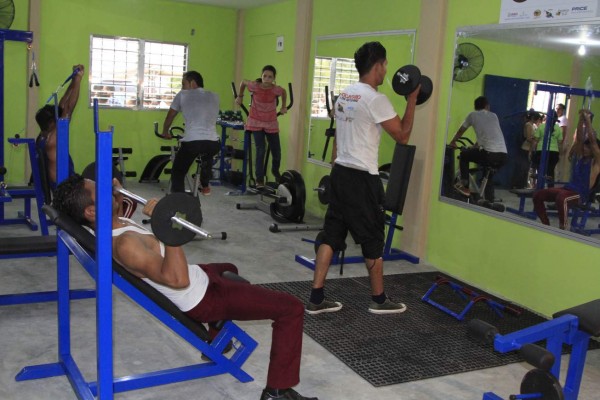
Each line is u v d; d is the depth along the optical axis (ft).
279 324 8.16
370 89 11.52
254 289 8.16
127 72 26.35
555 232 12.98
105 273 6.96
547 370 6.46
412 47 17.16
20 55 23.66
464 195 15.44
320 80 22.26
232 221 20.18
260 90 22.75
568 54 12.57
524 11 13.50
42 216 15.80
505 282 14.29
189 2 26.96
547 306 13.23
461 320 12.36
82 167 25.86
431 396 9.17
